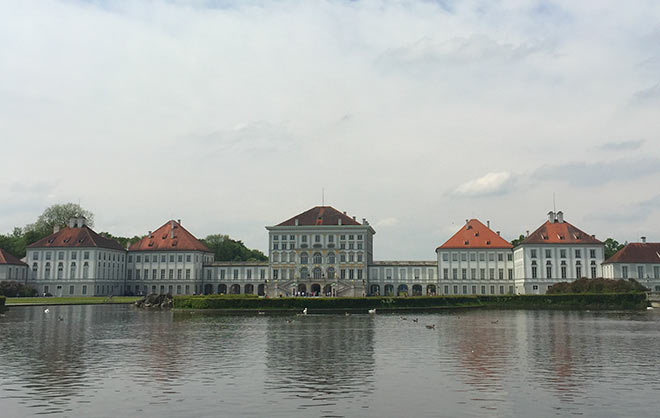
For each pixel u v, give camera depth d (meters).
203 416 28.45
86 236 187.00
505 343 55.94
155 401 31.30
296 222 188.62
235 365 42.66
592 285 139.38
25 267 185.00
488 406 30.25
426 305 121.44
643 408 29.83
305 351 50.09
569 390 33.88
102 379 37.22
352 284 177.50
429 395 32.62
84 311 112.62
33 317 94.06
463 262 181.50
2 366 42.19
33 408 29.86
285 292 177.00
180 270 194.88
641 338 60.44
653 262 159.38
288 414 28.75
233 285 195.50
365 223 192.62
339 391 33.66
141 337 61.69
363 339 59.72
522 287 171.50
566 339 59.50
